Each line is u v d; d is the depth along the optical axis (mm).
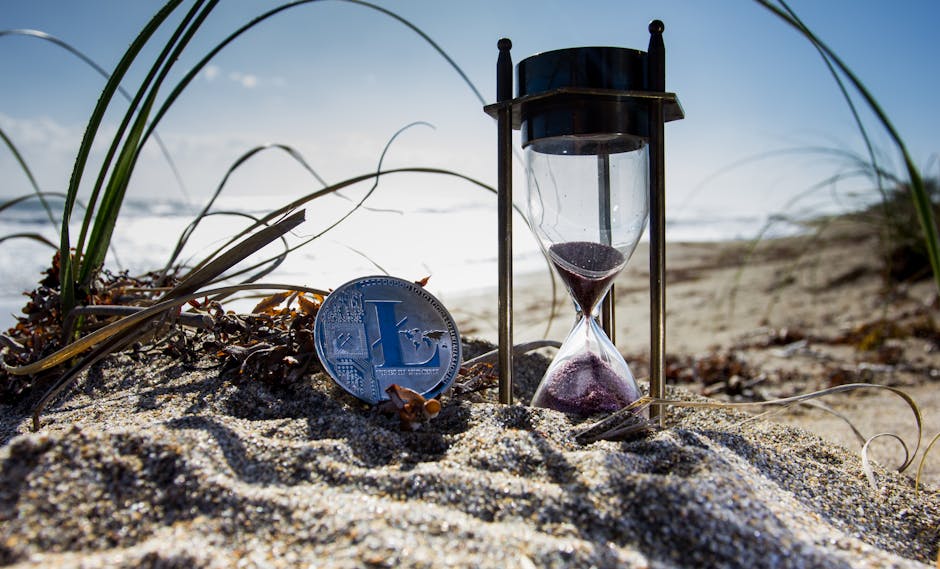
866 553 124
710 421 213
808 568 116
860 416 315
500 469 146
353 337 184
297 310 215
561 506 129
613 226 186
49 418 184
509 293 188
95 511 123
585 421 179
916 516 163
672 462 148
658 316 181
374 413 177
